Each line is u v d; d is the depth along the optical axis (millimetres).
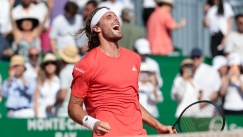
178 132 16594
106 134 15766
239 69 32250
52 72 28797
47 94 28688
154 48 36875
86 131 26922
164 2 37000
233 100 31906
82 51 33625
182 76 31438
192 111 16312
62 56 29422
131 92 16031
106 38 16219
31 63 30297
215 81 32094
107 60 15992
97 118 15938
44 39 34656
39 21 33781
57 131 26688
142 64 30828
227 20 37938
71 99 16109
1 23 33625
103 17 16266
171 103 35531
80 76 15852
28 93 28500
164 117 28203
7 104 28328
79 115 15766
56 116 28344
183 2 40125
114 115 15891
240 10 41500
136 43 31938
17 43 33125
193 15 40531
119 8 35531
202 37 40500
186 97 31078
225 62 33438
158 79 32156
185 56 36969
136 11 39094
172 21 37000
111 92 15898
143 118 16594
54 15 35406
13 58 28641
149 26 37219
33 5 33969
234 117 29734
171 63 36719
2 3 33812
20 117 27047
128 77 16016
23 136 26375
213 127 16203
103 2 35625
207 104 16281
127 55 16328
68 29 33500
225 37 37625
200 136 11031
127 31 33156
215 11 37938
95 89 15945
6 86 28594
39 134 26547
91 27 16469
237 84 31984
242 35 36156
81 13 36031
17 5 34125
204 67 32281
